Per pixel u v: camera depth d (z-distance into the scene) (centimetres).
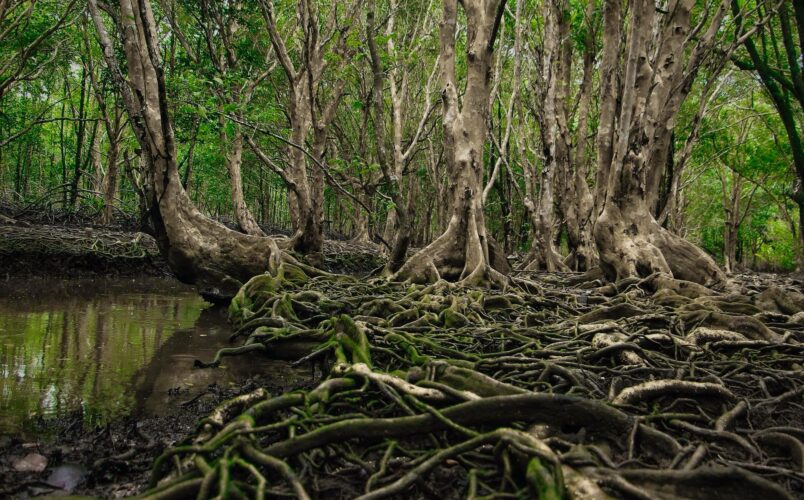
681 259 1207
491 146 2244
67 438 436
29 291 1236
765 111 2862
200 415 495
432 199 3569
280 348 698
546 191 1744
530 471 297
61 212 2427
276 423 368
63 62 2108
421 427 360
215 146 1889
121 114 2359
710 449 377
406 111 2592
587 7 1789
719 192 4288
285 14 1931
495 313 909
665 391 443
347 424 353
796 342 659
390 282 1170
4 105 2381
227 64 1714
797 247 2891
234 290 1160
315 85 1681
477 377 426
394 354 545
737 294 930
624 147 1189
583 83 1847
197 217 1167
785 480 341
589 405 367
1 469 376
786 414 469
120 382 593
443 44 1272
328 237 3862
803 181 2059
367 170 1503
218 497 286
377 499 293
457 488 331
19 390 552
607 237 1223
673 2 1280
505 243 2522
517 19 1767
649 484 296
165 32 1856
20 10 1759
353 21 1608
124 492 349
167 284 1520
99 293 1279
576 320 796
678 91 1388
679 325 720
